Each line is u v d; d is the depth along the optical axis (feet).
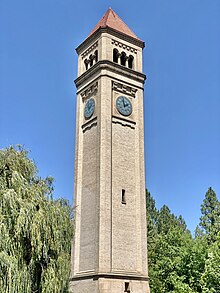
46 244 84.12
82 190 156.66
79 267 144.36
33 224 81.71
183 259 180.65
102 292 128.36
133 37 182.29
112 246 139.54
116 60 174.29
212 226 258.37
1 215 78.64
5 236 76.23
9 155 94.07
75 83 182.70
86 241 144.66
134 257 144.05
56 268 84.74
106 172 147.54
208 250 175.52
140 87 174.19
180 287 166.40
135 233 148.15
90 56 180.24
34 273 81.10
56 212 91.66
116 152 154.81
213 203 274.98
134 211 151.23
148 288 141.38
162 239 204.13
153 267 192.34
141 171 158.81
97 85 164.86
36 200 88.53
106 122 155.33
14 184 87.51
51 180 99.30
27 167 95.50
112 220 143.33
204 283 155.53
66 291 86.58
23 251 79.36
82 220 150.61
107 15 187.62
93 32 179.83
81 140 166.81
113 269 136.15
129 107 167.22
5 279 71.72
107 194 144.46
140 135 165.37
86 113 168.66
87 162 158.71
